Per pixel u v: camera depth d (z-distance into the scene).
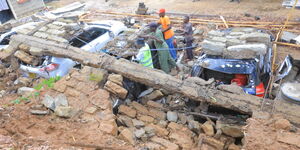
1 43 9.04
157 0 15.73
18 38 8.46
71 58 7.27
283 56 8.35
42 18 13.37
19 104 5.81
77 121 5.12
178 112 6.00
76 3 15.85
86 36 8.93
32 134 4.68
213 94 5.53
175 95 6.56
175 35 10.02
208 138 4.93
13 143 4.28
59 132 4.78
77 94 5.89
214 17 11.94
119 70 6.49
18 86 7.19
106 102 5.61
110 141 4.57
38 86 6.68
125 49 7.49
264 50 6.00
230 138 5.07
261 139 4.32
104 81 6.36
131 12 13.80
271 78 6.38
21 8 15.06
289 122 4.61
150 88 6.86
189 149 4.76
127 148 4.39
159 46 7.37
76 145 4.39
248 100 5.31
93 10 14.82
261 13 11.84
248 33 6.81
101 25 9.72
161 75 6.20
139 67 6.53
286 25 10.15
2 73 7.95
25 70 7.71
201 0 14.76
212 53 6.58
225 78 6.89
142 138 4.90
